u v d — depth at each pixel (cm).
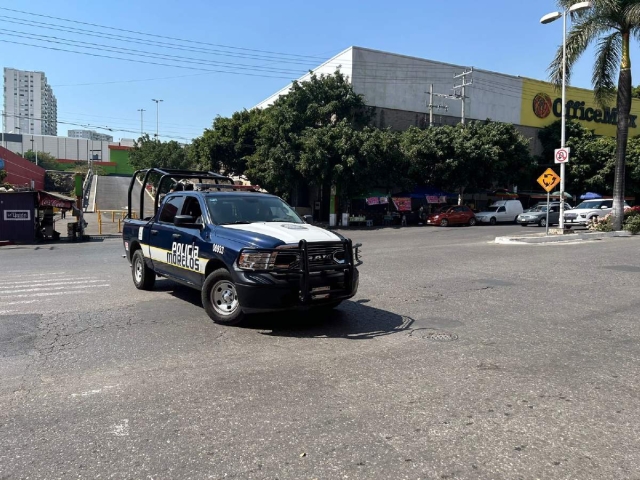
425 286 957
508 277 1061
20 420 381
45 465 318
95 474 307
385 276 1076
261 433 359
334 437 353
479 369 494
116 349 557
